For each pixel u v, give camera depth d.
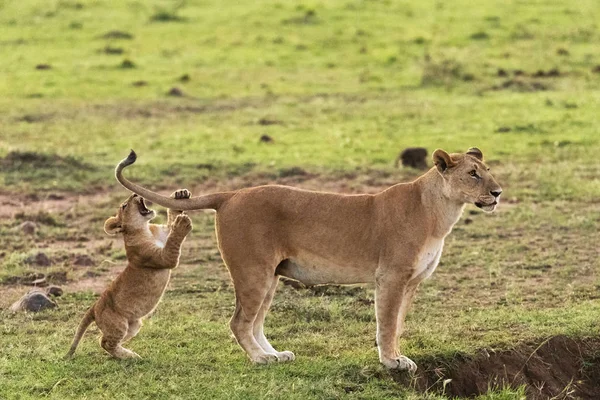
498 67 30.39
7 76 29.80
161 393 8.83
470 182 9.47
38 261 13.87
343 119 24.44
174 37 35.19
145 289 9.72
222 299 12.34
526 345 10.56
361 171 19.45
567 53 31.94
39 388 8.99
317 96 27.66
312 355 10.03
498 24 35.66
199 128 23.69
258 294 9.48
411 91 28.16
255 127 23.69
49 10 39.00
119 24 37.12
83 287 12.98
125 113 25.58
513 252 14.41
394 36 34.59
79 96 27.64
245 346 9.56
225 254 9.54
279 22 36.75
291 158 20.47
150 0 40.75
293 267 9.76
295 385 8.95
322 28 35.88
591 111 24.56
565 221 15.93
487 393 9.66
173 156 20.73
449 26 35.53
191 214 16.88
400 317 9.80
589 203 17.09
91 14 38.75
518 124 23.23
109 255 14.52
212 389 8.86
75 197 17.97
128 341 10.45
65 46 34.06
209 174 19.31
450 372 9.96
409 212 9.53
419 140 22.05
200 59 32.34
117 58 32.44
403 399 8.91
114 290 9.70
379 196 9.68
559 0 39.31
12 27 36.78
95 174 19.23
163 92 28.16
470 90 27.89
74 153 20.89
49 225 16.17
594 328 10.99
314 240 9.56
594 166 19.55
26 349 10.12
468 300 12.25
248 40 34.53
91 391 8.90
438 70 29.42
